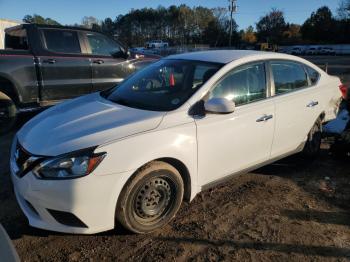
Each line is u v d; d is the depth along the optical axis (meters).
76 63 7.49
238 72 4.17
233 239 3.54
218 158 3.92
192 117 3.67
